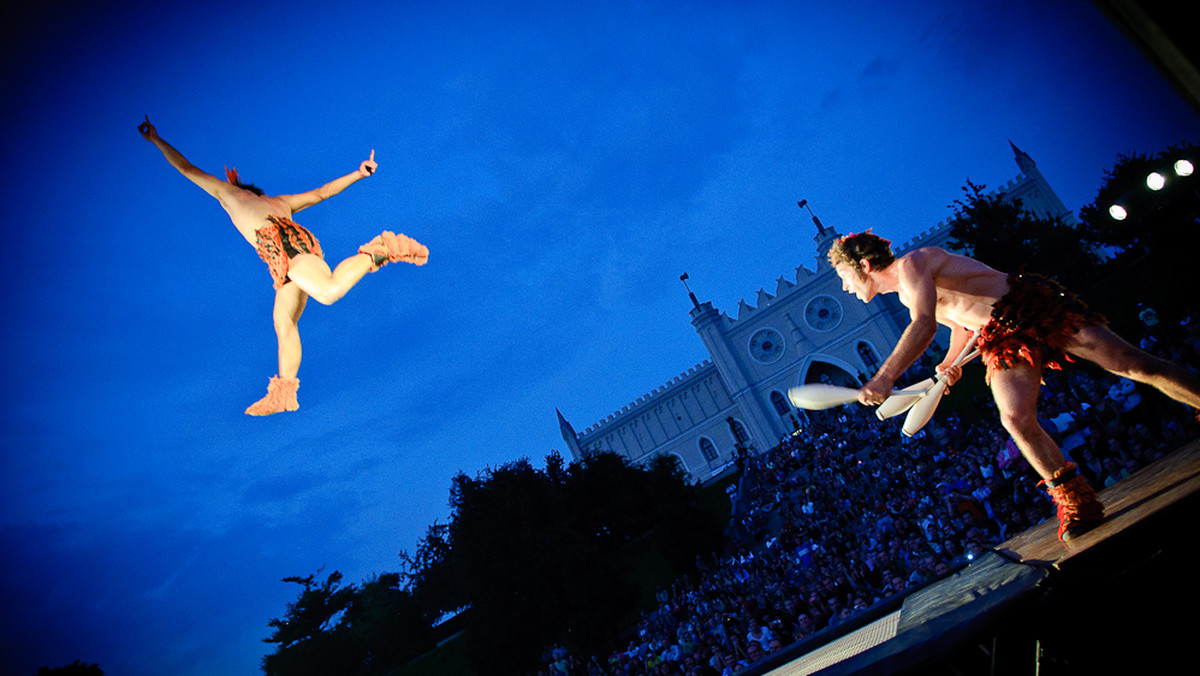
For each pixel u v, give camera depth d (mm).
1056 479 2912
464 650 45062
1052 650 1851
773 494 35719
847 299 80375
